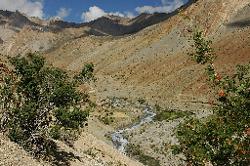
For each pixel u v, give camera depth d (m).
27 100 32.94
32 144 32.75
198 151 13.48
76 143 44.62
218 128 13.32
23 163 27.75
